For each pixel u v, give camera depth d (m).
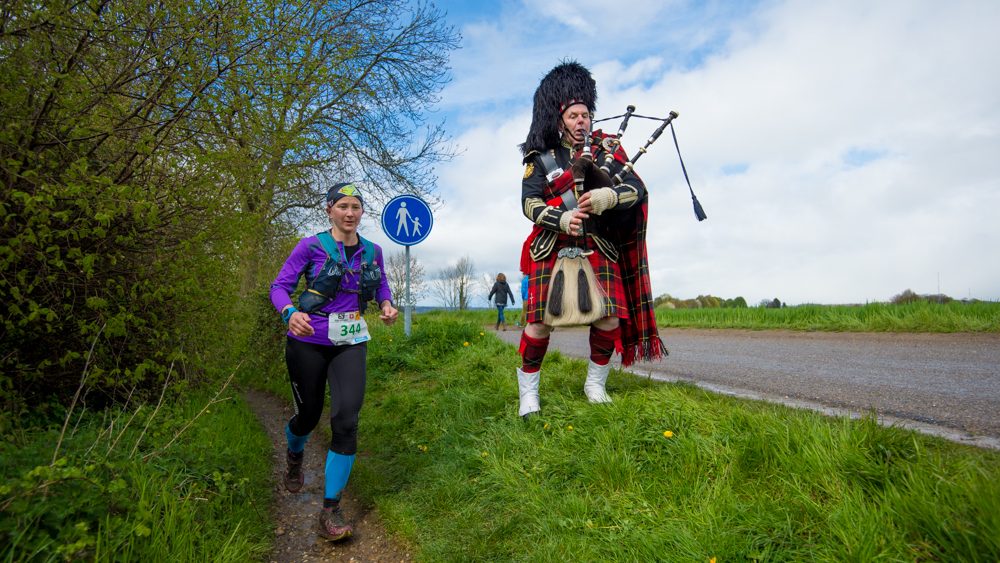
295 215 10.70
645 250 3.64
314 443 4.90
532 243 3.63
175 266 3.52
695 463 2.58
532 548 2.46
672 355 7.50
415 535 2.85
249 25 3.53
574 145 3.55
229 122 3.88
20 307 3.13
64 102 2.91
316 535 3.09
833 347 7.58
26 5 2.78
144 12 3.27
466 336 7.38
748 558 1.96
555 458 3.05
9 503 1.84
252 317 5.91
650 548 2.14
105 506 2.08
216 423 4.39
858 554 1.76
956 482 1.88
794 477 2.24
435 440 4.05
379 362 6.86
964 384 4.41
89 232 2.93
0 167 2.89
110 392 3.91
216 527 2.65
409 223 7.74
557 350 5.75
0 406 3.08
